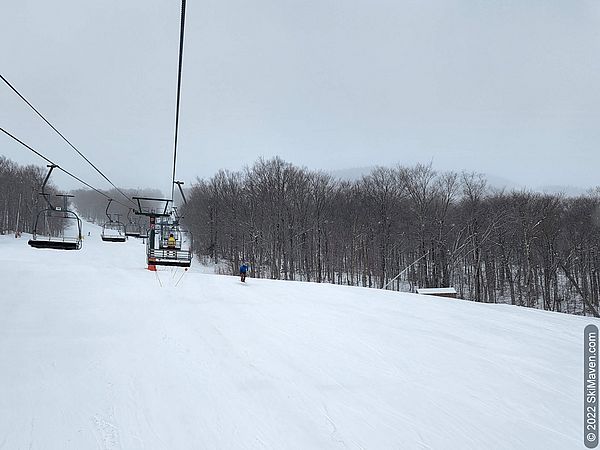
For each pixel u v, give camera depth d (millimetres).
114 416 6578
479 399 7816
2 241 62219
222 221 63500
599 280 46219
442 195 52469
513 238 48406
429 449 6086
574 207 50844
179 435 6102
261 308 14773
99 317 12422
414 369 9188
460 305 18109
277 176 60531
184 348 9883
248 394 7527
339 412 7016
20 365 8461
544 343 11898
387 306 16484
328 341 10953
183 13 6793
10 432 6027
